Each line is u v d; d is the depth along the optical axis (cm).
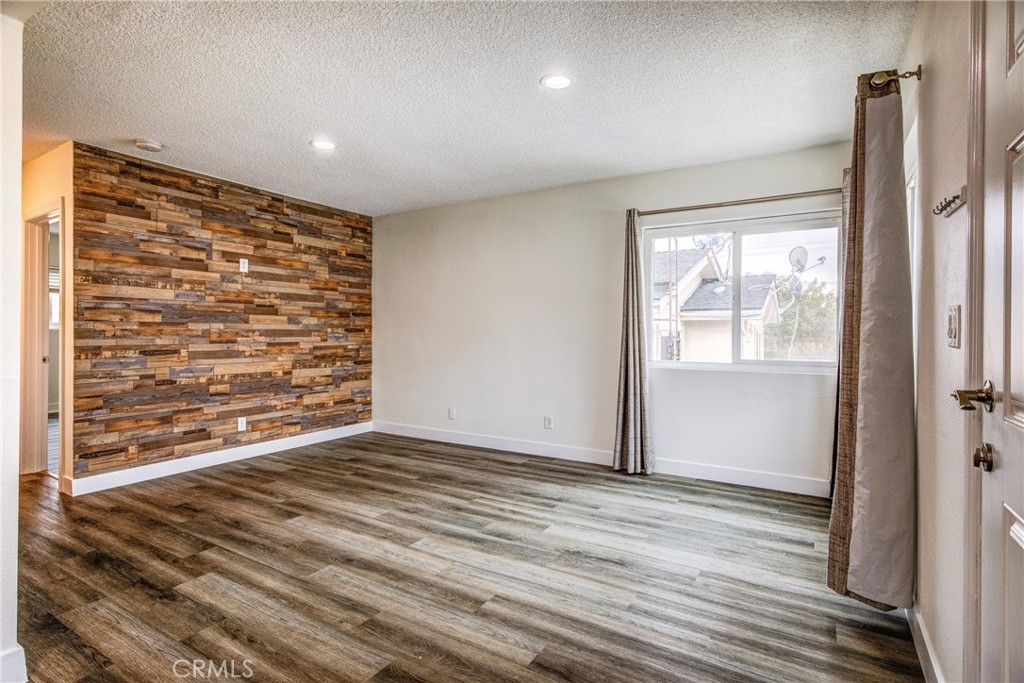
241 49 233
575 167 399
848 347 206
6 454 165
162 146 355
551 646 185
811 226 366
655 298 424
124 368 375
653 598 218
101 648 181
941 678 151
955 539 142
